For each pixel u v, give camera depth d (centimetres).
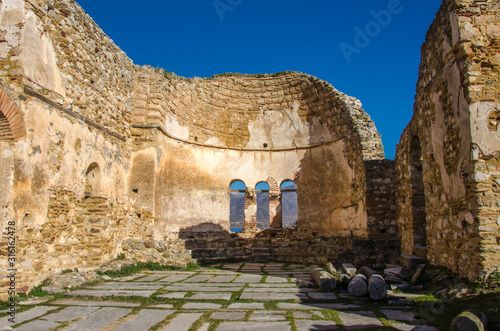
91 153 1081
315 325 582
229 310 677
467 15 761
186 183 1580
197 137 1664
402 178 1257
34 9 838
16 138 771
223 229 1684
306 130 1759
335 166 1633
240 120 1802
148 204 1340
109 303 728
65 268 937
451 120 798
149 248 1276
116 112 1262
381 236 1348
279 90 1798
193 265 1299
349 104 1572
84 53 1061
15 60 785
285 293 815
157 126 1386
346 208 1551
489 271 662
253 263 1434
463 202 741
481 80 730
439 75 862
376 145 1434
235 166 1764
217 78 1756
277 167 1781
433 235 909
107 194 1172
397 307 686
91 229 1094
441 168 853
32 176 809
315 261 1416
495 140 708
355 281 773
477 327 483
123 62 1330
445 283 771
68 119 962
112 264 1091
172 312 664
